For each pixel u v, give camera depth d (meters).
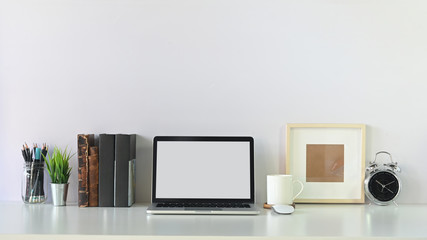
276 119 2.00
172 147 1.91
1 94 2.00
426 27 1.99
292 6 2.00
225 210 1.72
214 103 2.00
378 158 2.01
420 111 2.00
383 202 1.94
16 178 2.01
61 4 2.01
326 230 1.46
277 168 2.00
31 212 1.74
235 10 2.00
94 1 2.00
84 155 1.86
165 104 2.00
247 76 2.00
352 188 1.98
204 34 2.00
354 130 1.99
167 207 1.76
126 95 2.01
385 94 2.01
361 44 2.00
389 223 1.58
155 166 1.89
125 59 2.01
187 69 2.00
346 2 2.01
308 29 2.00
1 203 1.94
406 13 1.99
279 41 2.00
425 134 2.00
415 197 2.00
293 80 2.00
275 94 2.00
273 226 1.51
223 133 2.00
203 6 2.00
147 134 2.00
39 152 1.93
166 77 2.00
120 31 2.01
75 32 2.01
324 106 2.00
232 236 1.37
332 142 1.99
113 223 1.55
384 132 2.00
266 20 2.00
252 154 1.90
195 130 2.00
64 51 2.01
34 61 2.01
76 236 1.39
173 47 2.01
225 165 1.89
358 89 2.00
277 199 1.84
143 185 2.00
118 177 1.85
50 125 2.01
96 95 2.01
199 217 1.66
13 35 2.01
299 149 1.99
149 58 2.01
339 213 1.77
